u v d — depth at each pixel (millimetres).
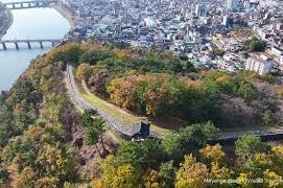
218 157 163250
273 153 168625
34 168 197750
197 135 176250
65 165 188000
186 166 154000
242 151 170250
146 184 151250
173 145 168875
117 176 153625
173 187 151375
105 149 192750
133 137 195625
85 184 175375
